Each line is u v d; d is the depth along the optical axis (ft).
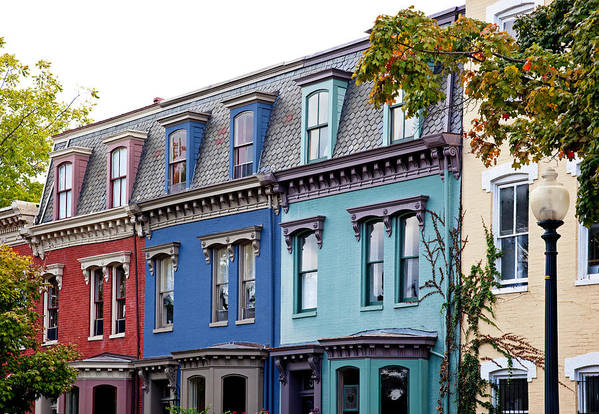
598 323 74.38
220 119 111.75
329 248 95.96
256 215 103.60
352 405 89.45
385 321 89.97
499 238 82.28
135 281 118.01
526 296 79.30
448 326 83.87
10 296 99.19
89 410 116.78
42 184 172.14
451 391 83.41
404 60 62.54
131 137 120.06
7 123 159.33
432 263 86.12
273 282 101.19
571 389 75.36
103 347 121.39
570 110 59.16
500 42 63.46
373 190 92.27
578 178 59.72
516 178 81.30
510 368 79.46
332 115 96.32
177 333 111.45
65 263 128.77
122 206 118.11
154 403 112.98
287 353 96.17
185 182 111.65
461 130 85.51
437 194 86.74
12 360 97.50
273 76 108.17
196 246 110.32
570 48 66.85
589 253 76.48
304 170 97.19
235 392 100.78
